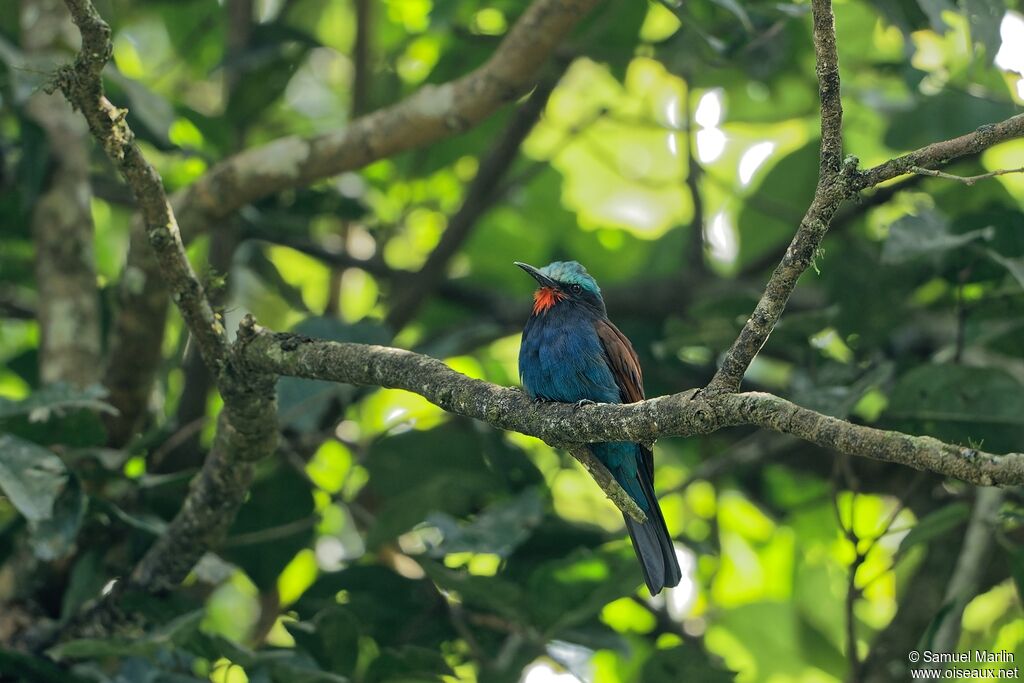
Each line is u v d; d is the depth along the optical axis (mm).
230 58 13430
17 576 10781
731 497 16266
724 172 17844
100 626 10031
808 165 15250
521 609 9945
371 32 15312
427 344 13688
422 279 13797
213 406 15820
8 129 14508
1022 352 11656
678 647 10812
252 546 11805
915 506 13609
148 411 11969
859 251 12039
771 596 16047
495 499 12117
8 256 14289
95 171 14859
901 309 11797
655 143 18281
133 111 11273
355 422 14586
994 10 9547
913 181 13312
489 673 10352
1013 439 10438
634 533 9555
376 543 11164
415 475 12070
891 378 12203
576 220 17125
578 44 13266
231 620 16219
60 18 12320
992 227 10812
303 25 17109
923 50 14719
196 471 10359
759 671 14680
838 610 14648
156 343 11258
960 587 10211
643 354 14078
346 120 16141
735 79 15172
